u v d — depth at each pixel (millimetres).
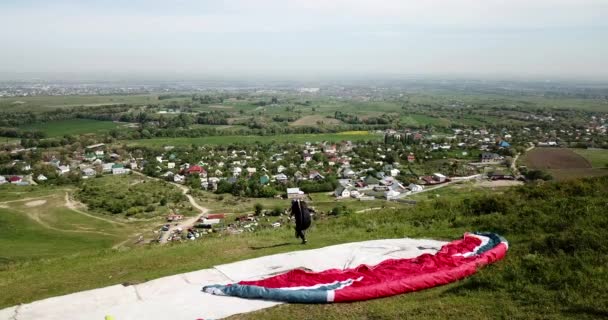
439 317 8867
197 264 13805
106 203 74812
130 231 60969
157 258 15055
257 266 12922
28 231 60281
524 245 13258
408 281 10453
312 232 18969
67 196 80625
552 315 8719
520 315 8789
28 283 13453
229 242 17219
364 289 10039
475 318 8766
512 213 18031
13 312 10219
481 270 11312
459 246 13328
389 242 15141
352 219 21312
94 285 12750
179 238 54500
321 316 9305
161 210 71938
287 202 75875
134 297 10859
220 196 82812
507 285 10203
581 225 14211
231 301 10188
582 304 9016
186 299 10430
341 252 14047
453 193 65000
